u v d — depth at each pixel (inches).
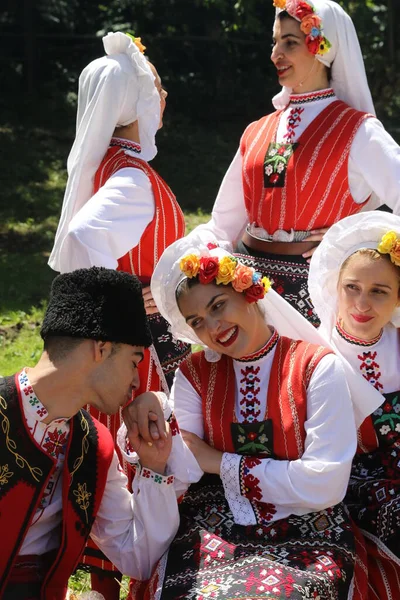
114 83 188.1
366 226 165.9
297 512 154.4
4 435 141.6
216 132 793.6
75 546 150.6
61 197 621.3
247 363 161.5
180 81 829.8
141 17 835.4
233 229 231.6
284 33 211.0
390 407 166.9
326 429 153.9
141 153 195.6
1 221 566.6
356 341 168.9
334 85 216.7
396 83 853.8
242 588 138.9
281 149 212.4
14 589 145.8
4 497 142.9
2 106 781.9
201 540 152.3
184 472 156.9
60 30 827.4
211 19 838.5
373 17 887.1
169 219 192.4
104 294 141.6
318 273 172.2
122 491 158.2
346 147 206.4
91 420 155.6
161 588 146.6
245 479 155.6
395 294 165.8
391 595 162.4
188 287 158.2
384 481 163.5
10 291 443.2
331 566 145.3
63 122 769.6
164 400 156.5
